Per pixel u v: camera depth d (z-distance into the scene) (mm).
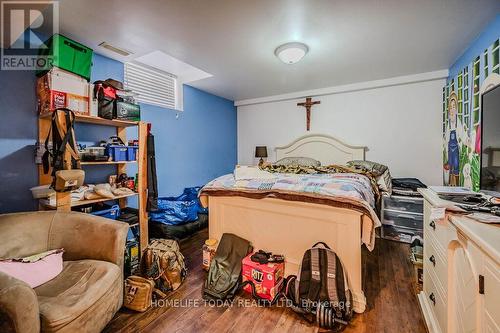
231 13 1866
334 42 2367
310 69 3152
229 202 2207
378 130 3779
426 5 1768
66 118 1784
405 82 3443
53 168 1741
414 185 3062
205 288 1833
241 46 2455
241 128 5094
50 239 1610
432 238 1480
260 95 4555
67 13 1834
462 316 1032
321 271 1652
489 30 1987
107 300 1325
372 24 2033
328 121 4172
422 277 1888
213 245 2182
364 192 1921
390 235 3027
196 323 1541
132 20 1957
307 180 2035
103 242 1555
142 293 1650
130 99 2346
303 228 1896
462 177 2498
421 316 1595
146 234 2375
